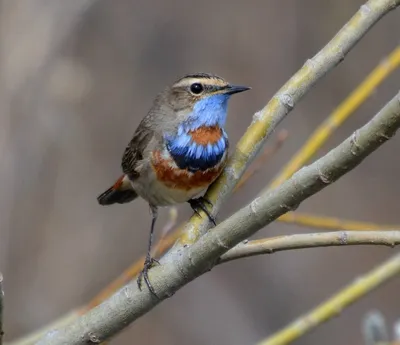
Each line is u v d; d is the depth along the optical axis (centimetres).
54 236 1362
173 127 736
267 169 1627
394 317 1549
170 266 534
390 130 442
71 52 1256
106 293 664
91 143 1577
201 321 1622
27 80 1007
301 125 1653
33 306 1291
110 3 1734
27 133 1059
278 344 624
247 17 1719
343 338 1559
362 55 1655
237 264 1670
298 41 1680
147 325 1602
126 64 1714
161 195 755
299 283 1647
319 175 464
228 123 1636
